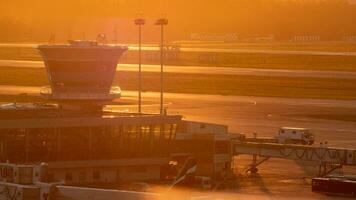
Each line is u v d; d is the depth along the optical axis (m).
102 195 164.75
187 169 148.75
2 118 195.38
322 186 194.50
